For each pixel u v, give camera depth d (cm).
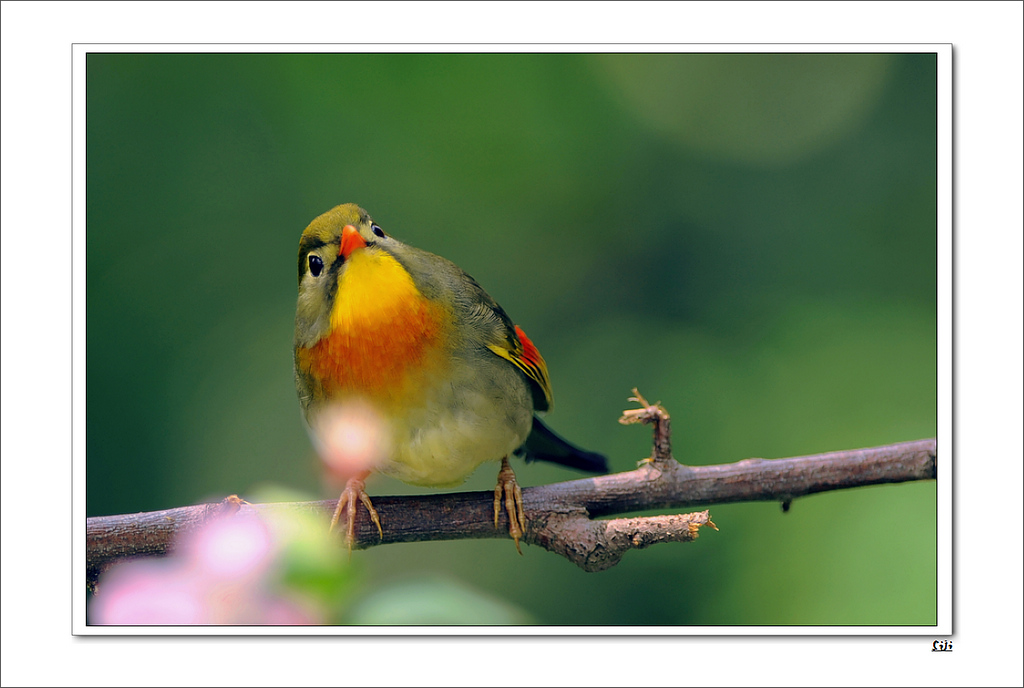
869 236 1305
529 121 1332
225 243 1204
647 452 1187
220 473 1148
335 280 620
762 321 1298
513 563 1036
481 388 634
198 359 1177
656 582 996
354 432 632
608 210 1348
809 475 637
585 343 1300
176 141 1202
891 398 1177
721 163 1369
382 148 1270
